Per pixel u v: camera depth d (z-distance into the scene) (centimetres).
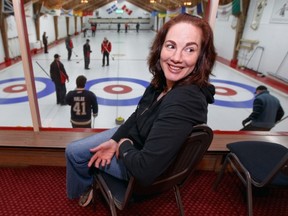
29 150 190
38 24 1275
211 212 158
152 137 71
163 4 1769
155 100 97
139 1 2675
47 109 480
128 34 2398
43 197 165
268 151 144
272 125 325
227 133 216
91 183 123
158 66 96
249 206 126
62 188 175
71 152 110
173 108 71
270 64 787
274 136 214
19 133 204
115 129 126
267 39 810
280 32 737
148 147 71
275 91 643
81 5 2133
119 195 99
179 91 75
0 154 192
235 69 915
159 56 95
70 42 977
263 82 732
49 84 642
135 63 952
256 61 873
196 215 155
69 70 816
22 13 169
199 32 77
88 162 112
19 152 191
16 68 835
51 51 1236
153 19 3044
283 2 723
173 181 95
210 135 82
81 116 347
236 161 142
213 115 475
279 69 741
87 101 340
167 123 69
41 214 151
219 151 188
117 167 103
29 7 1048
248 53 933
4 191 170
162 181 90
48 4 1281
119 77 738
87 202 150
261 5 848
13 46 988
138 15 3131
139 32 2691
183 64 77
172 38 77
